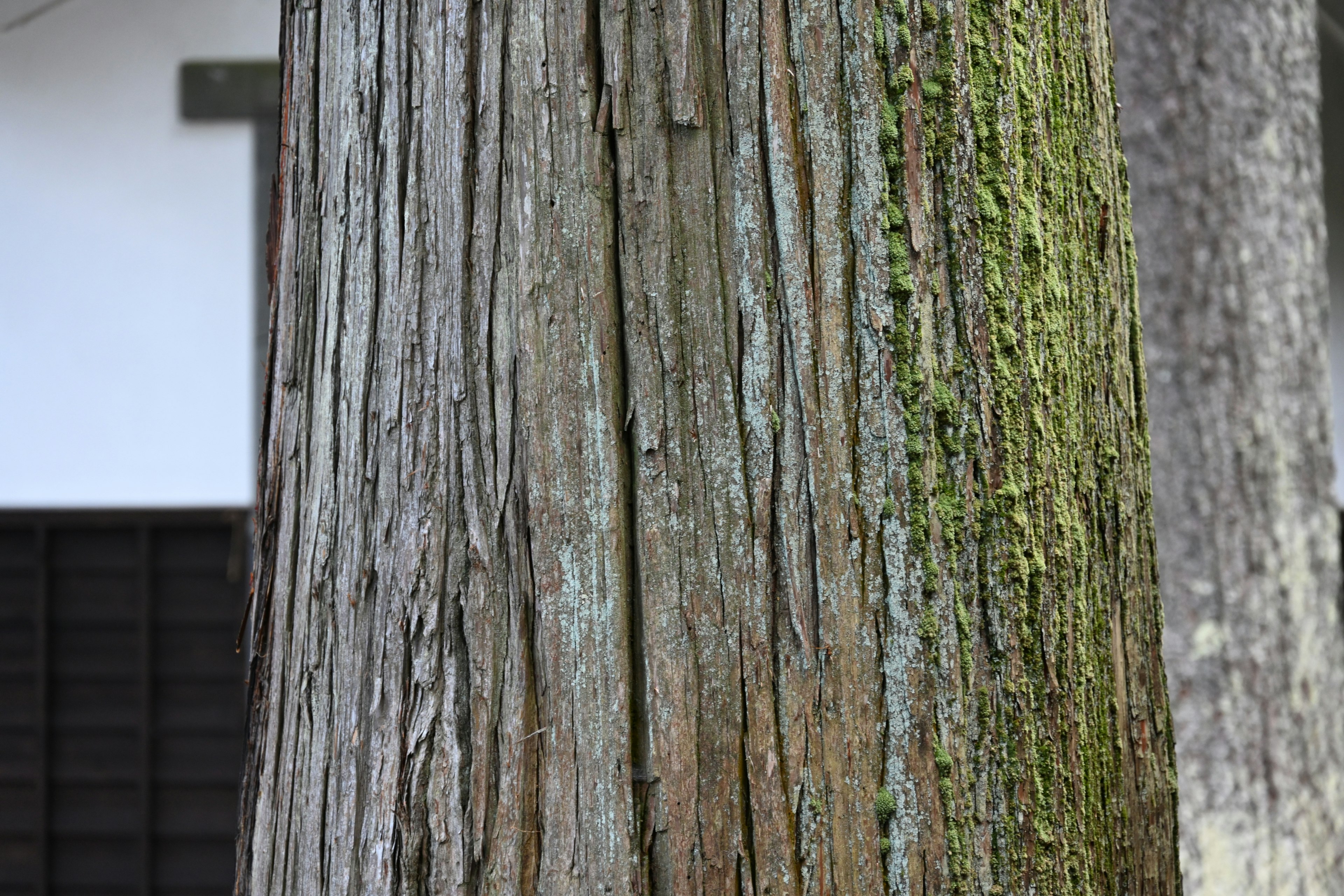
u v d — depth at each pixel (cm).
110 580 1270
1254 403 1073
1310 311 1110
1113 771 366
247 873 377
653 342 313
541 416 316
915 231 321
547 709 314
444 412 327
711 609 311
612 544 313
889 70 321
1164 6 1098
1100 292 384
